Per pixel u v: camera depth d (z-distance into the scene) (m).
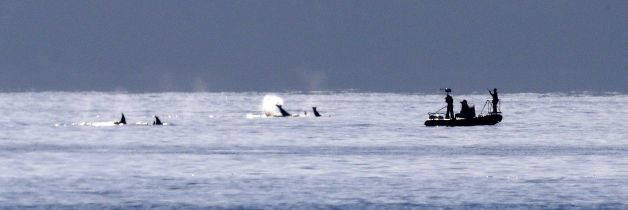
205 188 177.88
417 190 174.50
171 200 165.88
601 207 159.00
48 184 183.25
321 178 190.38
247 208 159.25
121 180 188.62
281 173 198.50
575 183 182.00
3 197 169.38
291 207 159.88
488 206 160.12
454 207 159.62
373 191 173.50
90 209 158.88
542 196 168.12
